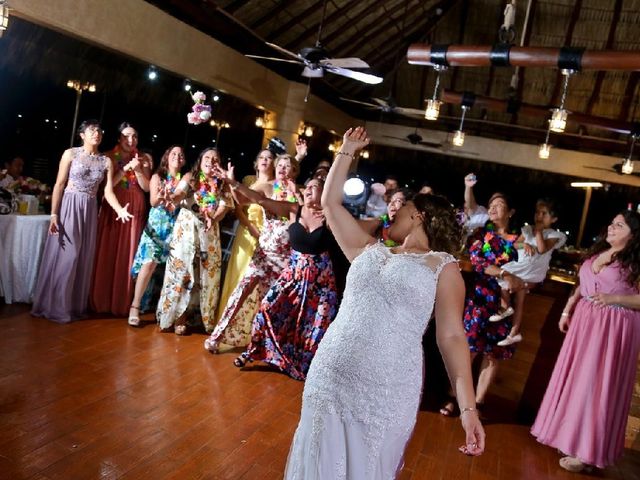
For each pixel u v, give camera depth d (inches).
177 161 189.3
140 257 188.7
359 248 91.4
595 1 386.0
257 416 138.9
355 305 78.7
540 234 181.9
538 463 146.1
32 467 101.0
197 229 187.6
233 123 363.3
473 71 478.9
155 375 152.7
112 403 131.6
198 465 112.0
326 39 377.4
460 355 75.1
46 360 148.9
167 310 185.9
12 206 186.4
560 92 466.9
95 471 103.3
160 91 297.1
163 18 246.1
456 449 144.4
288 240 180.1
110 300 196.7
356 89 505.4
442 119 532.1
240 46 316.5
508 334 168.6
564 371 150.8
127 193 193.9
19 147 273.0
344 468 74.5
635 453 167.5
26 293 190.9
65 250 178.2
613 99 453.7
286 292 168.1
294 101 392.2
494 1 411.2
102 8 210.2
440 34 449.7
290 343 169.5
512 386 185.3
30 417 118.3
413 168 607.5
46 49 227.8
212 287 193.2
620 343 142.8
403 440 77.6
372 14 378.9
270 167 195.0
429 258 79.4
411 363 76.8
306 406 78.9
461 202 625.6
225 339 181.3
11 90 258.7
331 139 541.3
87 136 177.6
